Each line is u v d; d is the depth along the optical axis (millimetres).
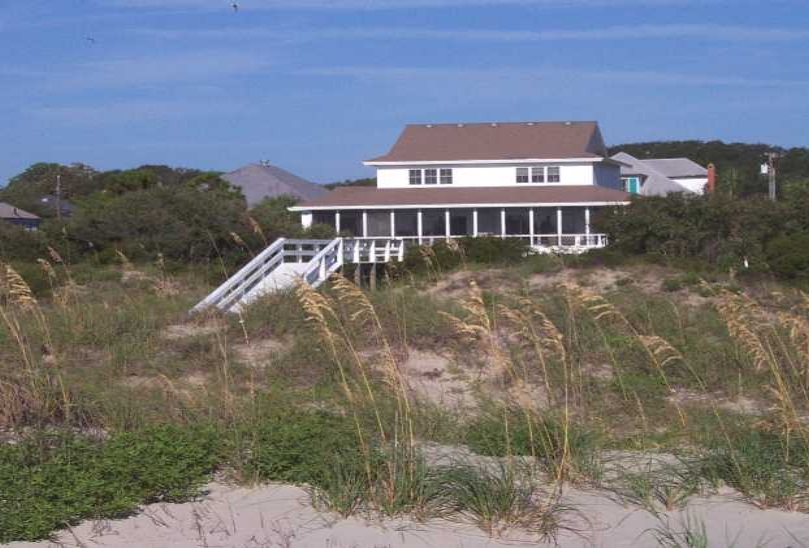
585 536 7680
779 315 11977
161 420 10953
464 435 10367
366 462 8531
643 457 9578
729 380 12461
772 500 8359
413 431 10070
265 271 21734
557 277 23531
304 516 8156
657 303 17688
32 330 14664
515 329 14711
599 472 8992
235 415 10633
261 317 16250
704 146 99562
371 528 7879
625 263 24656
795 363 11961
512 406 11125
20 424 10500
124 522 8016
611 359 13078
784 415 9094
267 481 9047
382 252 28031
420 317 15641
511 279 22734
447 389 13016
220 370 13781
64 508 7871
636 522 7957
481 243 27750
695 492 8648
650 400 11922
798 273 23109
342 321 15406
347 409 10977
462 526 7910
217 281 25000
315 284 20312
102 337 14984
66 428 10109
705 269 24000
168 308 17922
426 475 8406
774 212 27703
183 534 7742
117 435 9641
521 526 7883
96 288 21438
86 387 11836
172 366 13992
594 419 10844
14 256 28609
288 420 10211
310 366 13844
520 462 9117
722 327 14992
